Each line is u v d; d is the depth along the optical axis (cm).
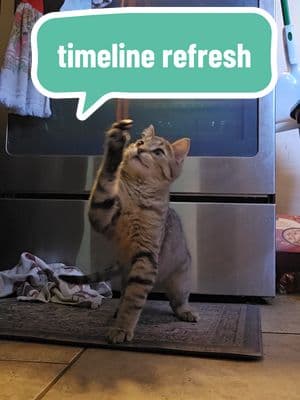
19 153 162
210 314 129
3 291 144
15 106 151
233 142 153
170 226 121
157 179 114
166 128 157
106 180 105
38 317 121
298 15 208
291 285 167
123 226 111
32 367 87
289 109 177
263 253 149
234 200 152
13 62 151
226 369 87
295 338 108
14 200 160
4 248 160
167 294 125
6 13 160
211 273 151
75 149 160
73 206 157
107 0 162
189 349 95
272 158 150
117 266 131
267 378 83
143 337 104
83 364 89
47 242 158
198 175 152
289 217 182
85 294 136
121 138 100
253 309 137
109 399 73
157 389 77
